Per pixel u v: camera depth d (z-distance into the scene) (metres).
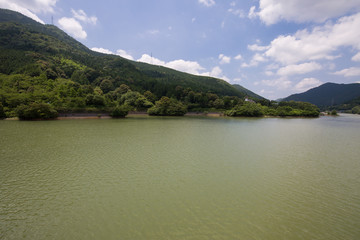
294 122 84.56
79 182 15.32
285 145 31.81
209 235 9.44
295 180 16.86
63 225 10.02
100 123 59.09
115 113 82.75
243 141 34.41
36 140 30.53
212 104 134.88
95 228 9.80
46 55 135.25
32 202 12.22
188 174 17.59
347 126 69.62
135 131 43.22
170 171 18.23
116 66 189.12
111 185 14.91
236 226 10.21
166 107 109.25
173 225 10.18
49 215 10.89
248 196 13.66
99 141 30.80
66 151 24.28
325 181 16.73
